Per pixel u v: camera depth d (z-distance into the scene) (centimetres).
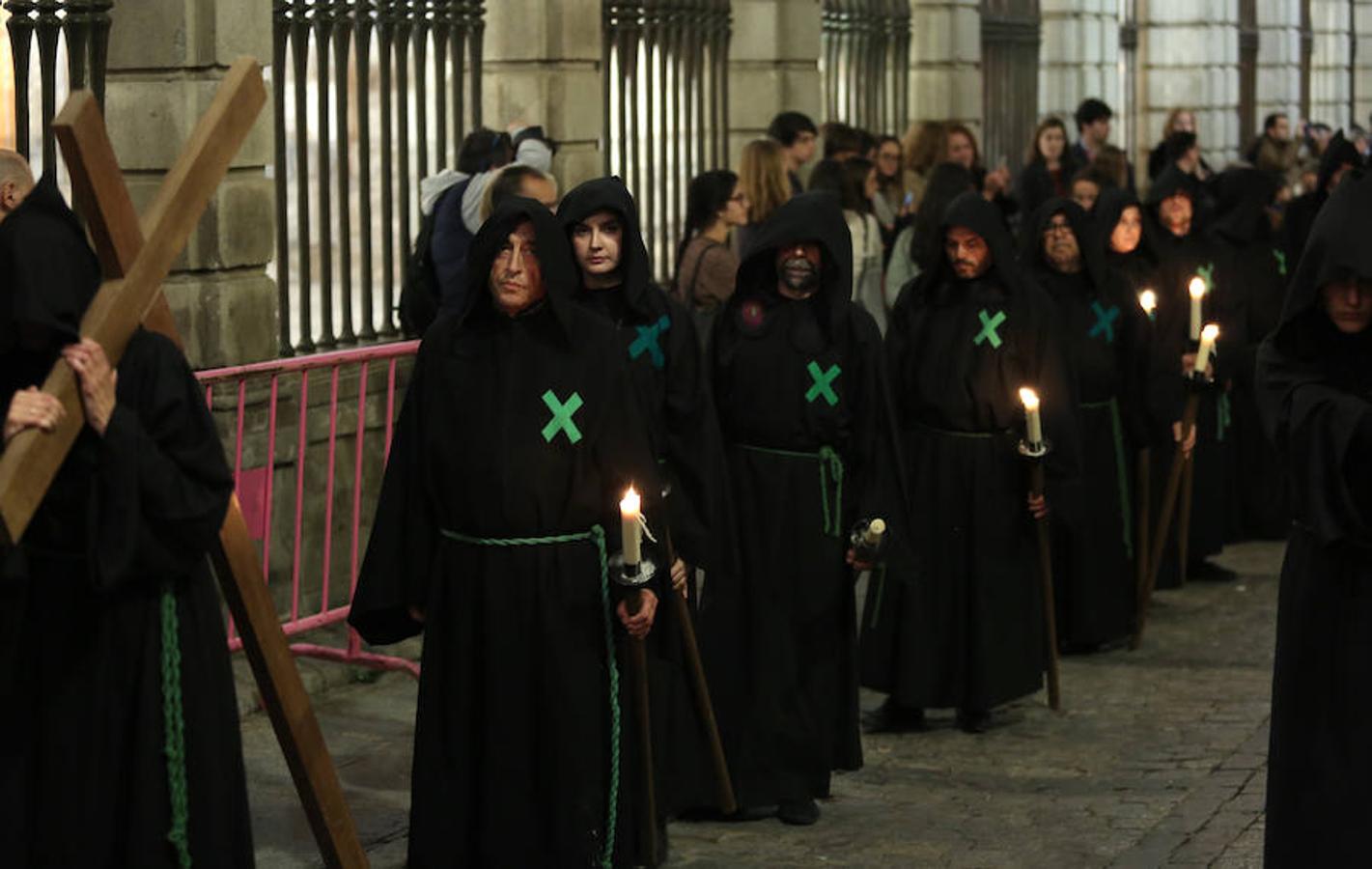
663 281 1198
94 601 452
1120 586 911
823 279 683
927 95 1645
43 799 451
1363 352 519
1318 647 514
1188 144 1312
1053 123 1409
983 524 780
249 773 702
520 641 550
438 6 991
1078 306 901
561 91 1079
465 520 552
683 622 636
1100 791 704
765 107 1314
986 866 627
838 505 683
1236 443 1171
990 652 780
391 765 722
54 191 448
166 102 804
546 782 551
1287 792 520
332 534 820
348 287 921
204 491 454
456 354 555
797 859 636
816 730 676
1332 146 1098
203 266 814
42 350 443
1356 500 507
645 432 561
